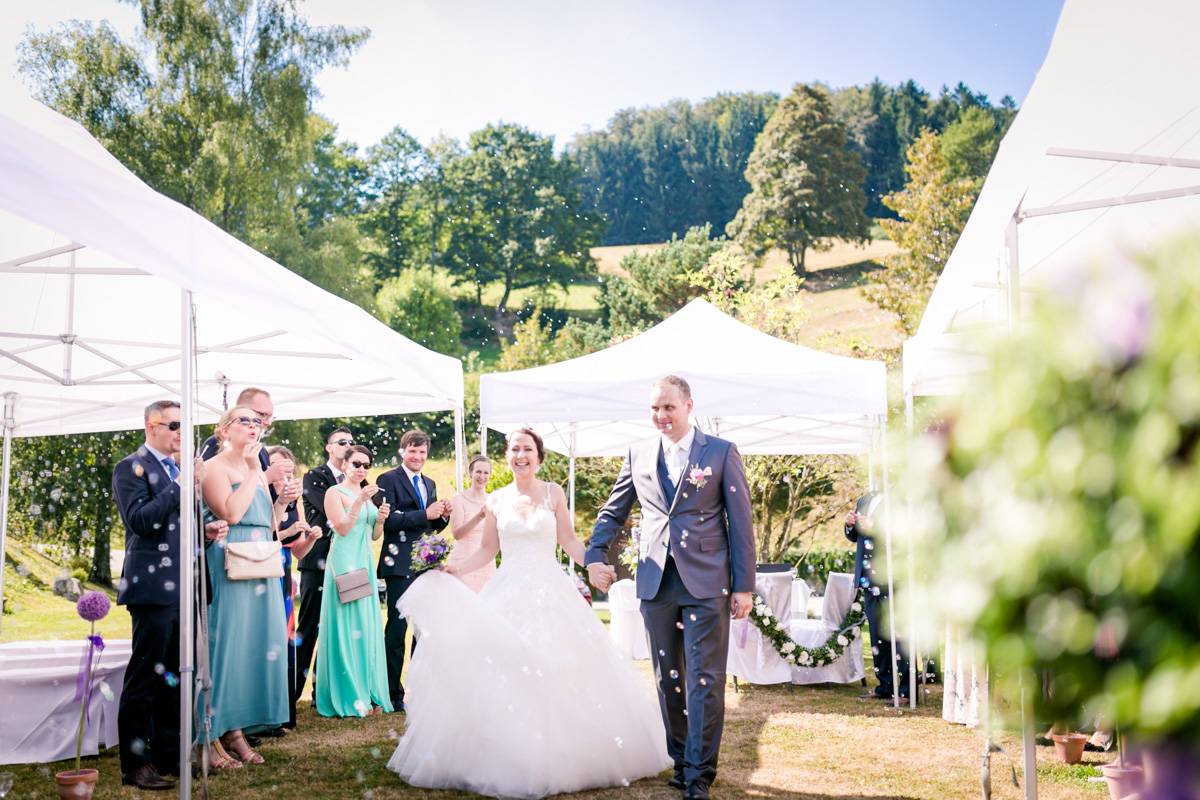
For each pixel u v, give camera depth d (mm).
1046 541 907
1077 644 899
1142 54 2652
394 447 24094
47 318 5172
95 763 4363
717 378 6410
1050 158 3199
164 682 4027
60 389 6258
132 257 2836
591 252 35062
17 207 2414
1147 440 844
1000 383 1000
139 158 20156
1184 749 916
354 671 5652
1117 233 989
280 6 22297
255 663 4320
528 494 4484
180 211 3135
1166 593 851
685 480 3904
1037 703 979
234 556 4188
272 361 5996
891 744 4906
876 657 6523
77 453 14359
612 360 6902
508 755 3799
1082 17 2760
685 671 4043
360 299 22719
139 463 3990
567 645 4082
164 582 3930
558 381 6664
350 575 5617
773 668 6914
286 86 21641
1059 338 952
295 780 4059
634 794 3842
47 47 20719
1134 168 3314
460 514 6023
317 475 5941
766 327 15773
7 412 6383
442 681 4027
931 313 4969
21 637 10609
